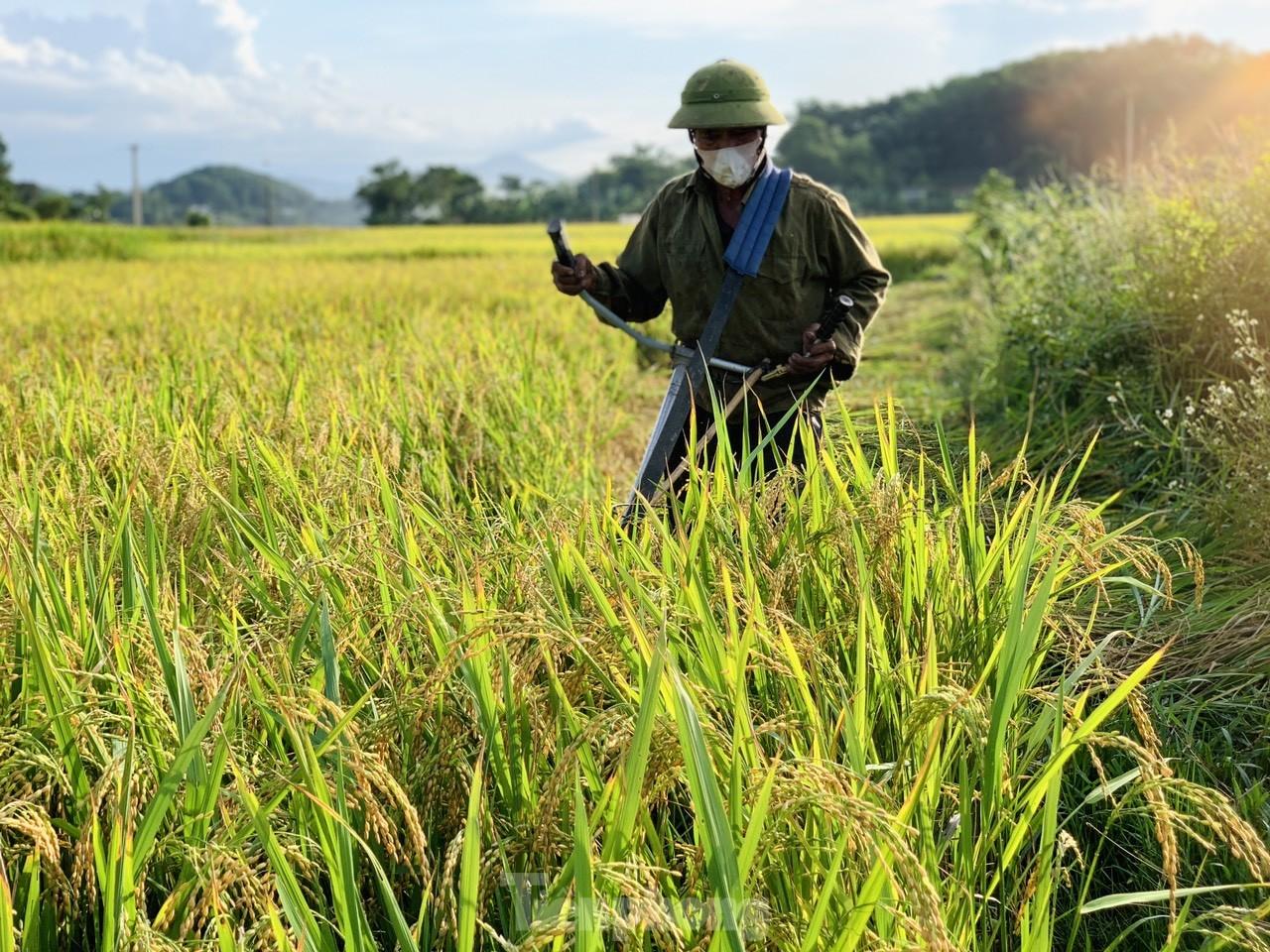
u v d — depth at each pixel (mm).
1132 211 8031
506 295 14188
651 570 2623
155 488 3617
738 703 2107
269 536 3104
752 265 3930
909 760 2248
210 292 14906
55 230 32344
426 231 64062
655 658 1807
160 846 2156
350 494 3578
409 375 6668
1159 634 3646
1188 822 2549
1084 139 153875
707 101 3773
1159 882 2568
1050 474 5730
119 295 14070
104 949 1857
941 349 11500
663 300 4516
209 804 2072
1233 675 3369
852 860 1913
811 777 1729
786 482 3018
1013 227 11906
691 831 2486
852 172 157125
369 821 2086
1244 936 1949
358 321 10875
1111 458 5785
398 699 2332
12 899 2127
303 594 2693
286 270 20672
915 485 3521
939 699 1873
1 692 2496
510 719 2186
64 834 2232
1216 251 6227
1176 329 6246
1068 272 7816
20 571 2709
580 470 5891
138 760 2125
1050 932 2002
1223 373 6012
